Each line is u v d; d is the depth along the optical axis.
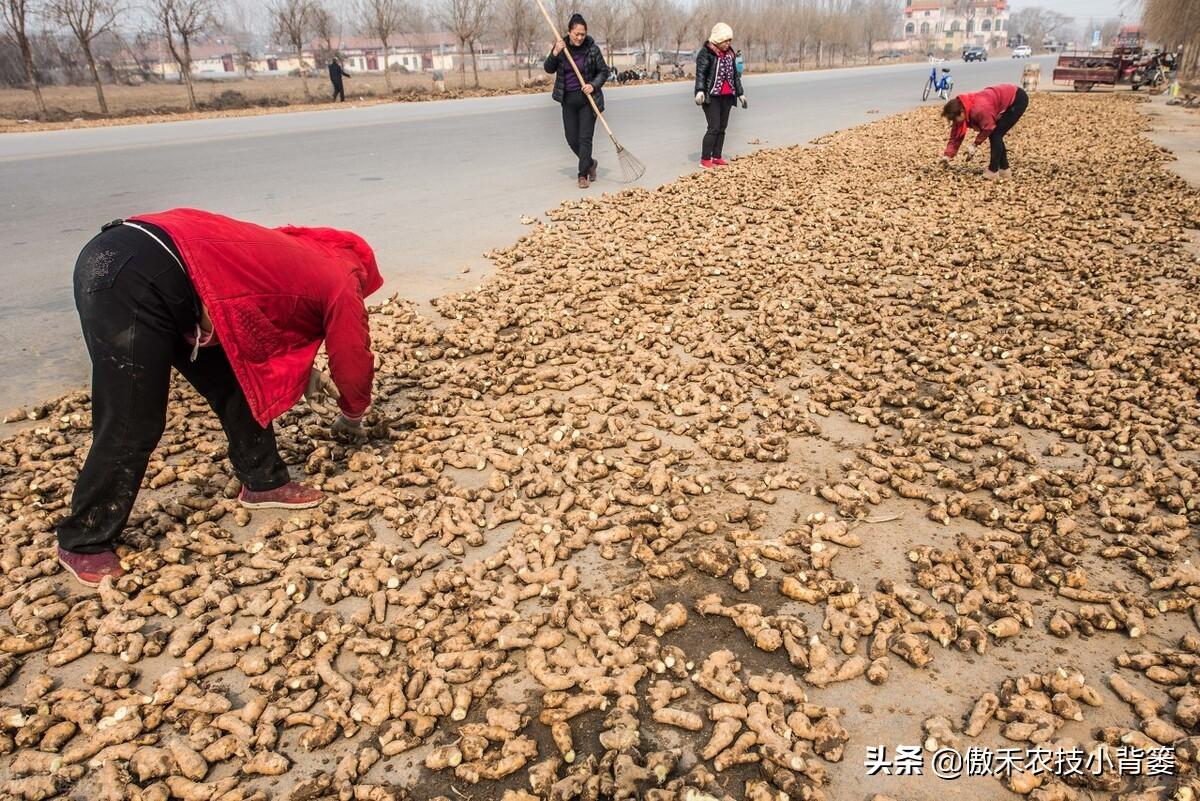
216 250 3.45
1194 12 31.73
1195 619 3.26
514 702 2.95
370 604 3.45
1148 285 7.43
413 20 57.91
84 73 49.94
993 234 9.34
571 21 11.31
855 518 3.97
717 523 3.95
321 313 3.87
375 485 4.36
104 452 3.44
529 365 5.88
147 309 3.30
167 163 14.56
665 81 46.31
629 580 3.57
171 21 30.44
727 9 75.94
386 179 12.73
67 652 3.19
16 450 4.75
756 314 6.83
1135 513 3.93
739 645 3.20
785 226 9.81
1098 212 10.35
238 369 3.60
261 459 4.08
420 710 2.88
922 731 2.78
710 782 2.59
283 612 3.40
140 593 3.55
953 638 3.18
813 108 26.48
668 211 10.51
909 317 6.75
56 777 2.66
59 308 7.00
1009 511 3.96
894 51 130.50
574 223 9.88
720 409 5.05
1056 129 19.53
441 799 2.58
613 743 2.71
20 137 20.34
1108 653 3.12
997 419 4.91
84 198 11.36
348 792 2.59
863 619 3.25
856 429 4.91
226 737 2.78
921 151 16.03
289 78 61.09
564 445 4.69
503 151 15.76
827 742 2.71
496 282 7.66
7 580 3.61
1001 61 92.44
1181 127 19.81
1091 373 5.59
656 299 7.26
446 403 5.30
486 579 3.58
